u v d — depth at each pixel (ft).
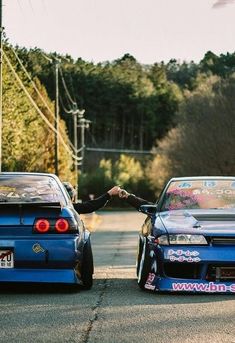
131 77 504.43
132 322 27.12
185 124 264.72
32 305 31.04
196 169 242.17
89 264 36.40
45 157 220.64
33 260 34.22
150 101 509.76
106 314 28.78
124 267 55.77
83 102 476.13
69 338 24.34
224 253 34.22
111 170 420.36
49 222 34.42
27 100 185.68
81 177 412.57
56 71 188.85
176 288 34.47
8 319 27.66
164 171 310.24
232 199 38.88
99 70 490.90
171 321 27.32
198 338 24.31
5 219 34.32
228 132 232.32
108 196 41.09
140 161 483.10
